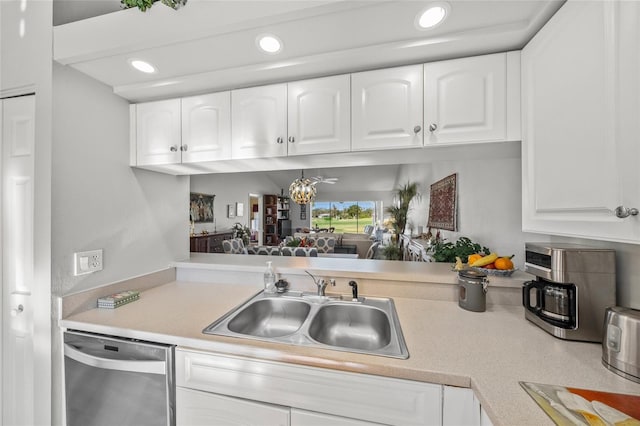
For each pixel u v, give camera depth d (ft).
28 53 3.81
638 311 2.49
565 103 2.70
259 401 2.98
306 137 4.10
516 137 3.42
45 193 3.67
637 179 1.98
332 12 3.03
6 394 3.93
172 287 5.32
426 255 9.70
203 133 4.52
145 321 3.67
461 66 3.57
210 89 4.49
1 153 3.98
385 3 2.90
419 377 2.55
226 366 3.07
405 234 17.52
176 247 6.00
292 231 32.50
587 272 2.98
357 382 2.71
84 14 4.07
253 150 4.31
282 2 3.01
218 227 19.57
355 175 26.50
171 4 3.22
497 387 2.28
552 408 2.03
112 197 4.54
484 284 4.02
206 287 5.32
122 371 3.35
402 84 3.76
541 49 3.04
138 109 4.82
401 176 22.86
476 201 7.36
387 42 3.46
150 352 3.27
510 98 3.44
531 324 3.57
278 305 4.70
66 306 3.80
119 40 3.53
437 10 2.98
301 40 3.46
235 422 3.02
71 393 3.64
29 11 3.83
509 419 1.94
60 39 3.68
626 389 2.24
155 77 4.26
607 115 2.22
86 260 4.11
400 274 4.66
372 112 3.86
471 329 3.42
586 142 2.45
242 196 23.07
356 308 4.39
